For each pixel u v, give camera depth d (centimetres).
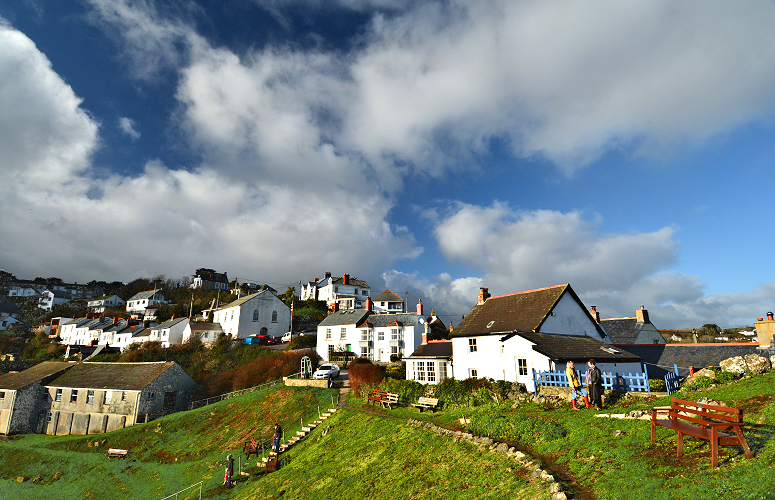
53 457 4044
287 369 5519
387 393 3222
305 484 2112
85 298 15925
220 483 2780
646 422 1497
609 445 1359
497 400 2552
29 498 3325
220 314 8881
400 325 6881
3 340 10931
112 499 3127
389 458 1945
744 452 1040
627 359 3152
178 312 11069
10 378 5559
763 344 3516
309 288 12312
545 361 2962
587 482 1140
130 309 13125
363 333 6906
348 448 2367
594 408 1922
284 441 3152
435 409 2759
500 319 3916
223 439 3744
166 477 3288
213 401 5203
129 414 4747
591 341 3581
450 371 4197
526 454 1438
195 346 7462
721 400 1633
